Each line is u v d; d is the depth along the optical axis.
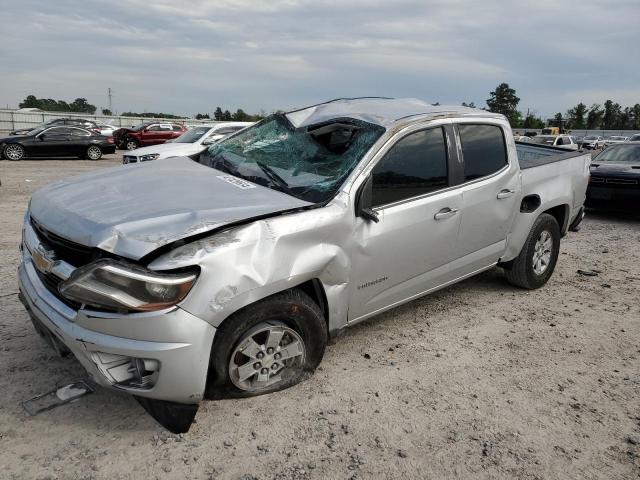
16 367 3.34
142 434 2.77
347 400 3.17
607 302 5.05
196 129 12.66
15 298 4.46
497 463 2.69
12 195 10.34
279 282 2.82
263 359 3.01
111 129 30.06
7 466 2.49
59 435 2.73
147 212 2.75
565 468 2.68
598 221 9.44
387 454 2.71
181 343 2.54
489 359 3.79
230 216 2.76
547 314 4.68
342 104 4.23
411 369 3.59
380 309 3.67
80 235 2.60
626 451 2.83
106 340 2.51
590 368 3.72
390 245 3.48
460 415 3.08
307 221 2.97
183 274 2.53
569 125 104.69
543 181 4.95
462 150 4.04
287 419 2.95
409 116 3.74
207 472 2.53
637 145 10.43
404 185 3.60
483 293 5.16
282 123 4.18
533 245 5.00
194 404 2.74
